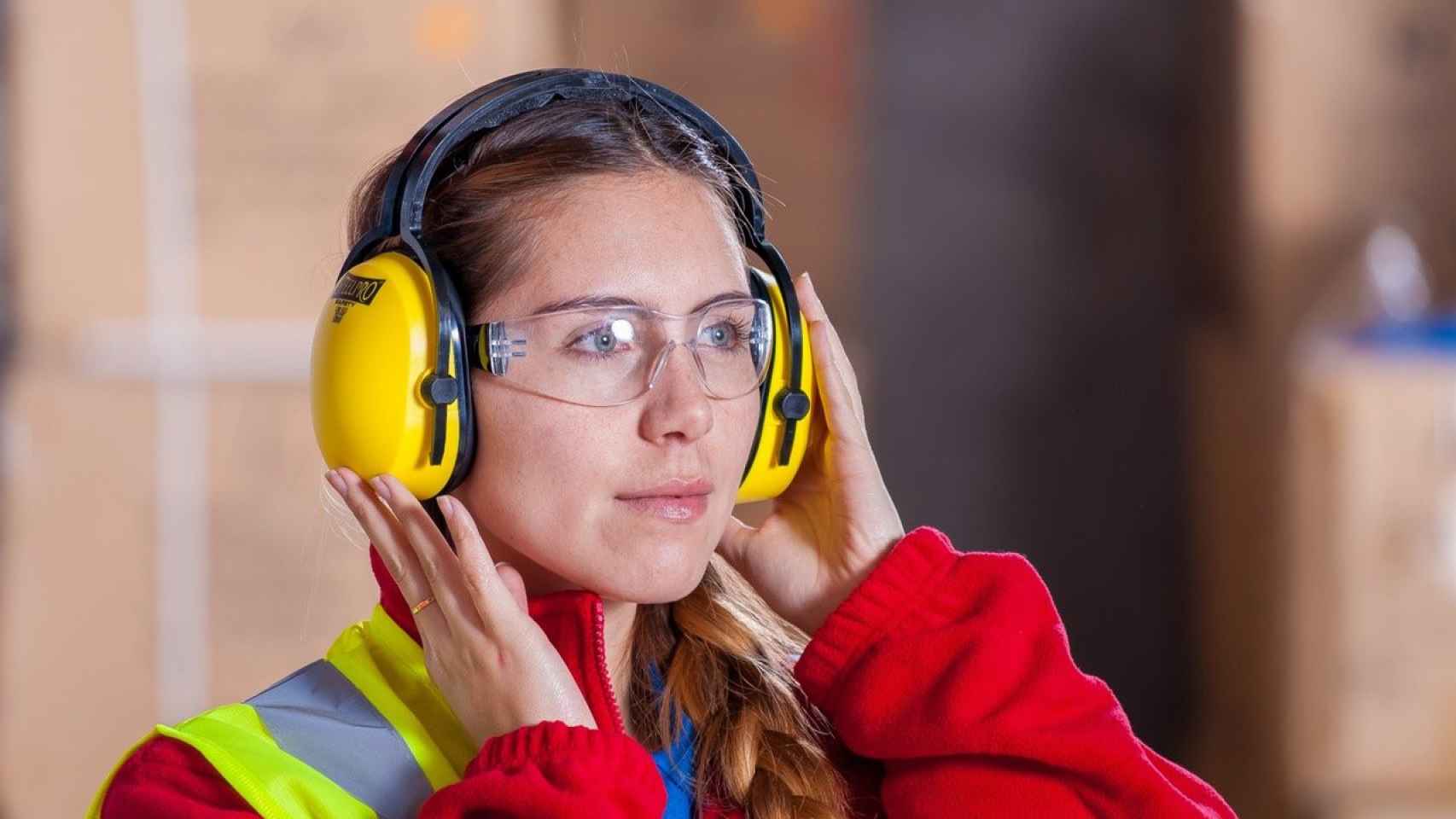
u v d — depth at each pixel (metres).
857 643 2.38
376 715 2.12
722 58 6.89
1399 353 5.67
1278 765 5.76
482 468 2.05
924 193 7.01
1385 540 5.45
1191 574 7.04
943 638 2.35
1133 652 7.08
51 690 5.25
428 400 1.97
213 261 5.23
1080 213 7.02
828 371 2.42
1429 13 6.06
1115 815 2.26
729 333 2.11
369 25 5.20
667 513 2.04
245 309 5.25
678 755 2.28
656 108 2.17
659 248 2.03
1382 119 6.10
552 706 2.00
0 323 5.32
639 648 2.34
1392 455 5.43
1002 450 7.08
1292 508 5.56
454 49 5.23
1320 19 6.07
